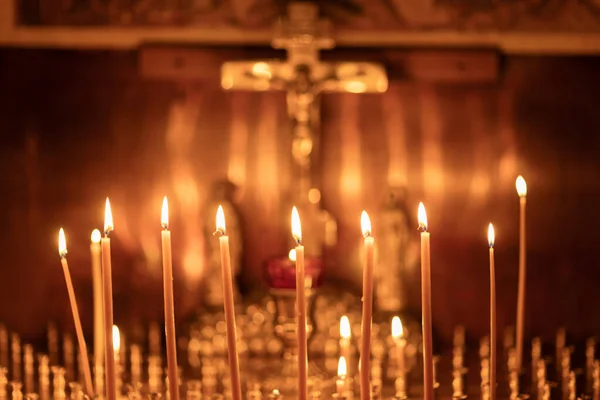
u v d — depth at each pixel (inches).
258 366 82.2
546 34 87.9
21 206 89.4
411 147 89.2
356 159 89.1
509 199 89.5
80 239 89.7
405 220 86.4
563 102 88.7
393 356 83.0
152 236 89.7
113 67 88.6
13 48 88.2
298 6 84.0
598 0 87.3
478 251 90.0
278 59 87.5
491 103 89.0
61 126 89.0
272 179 89.4
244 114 89.2
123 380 79.9
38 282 89.9
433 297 90.6
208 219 86.2
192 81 88.8
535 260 90.1
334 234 89.0
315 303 83.7
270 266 78.3
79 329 65.7
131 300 90.0
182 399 77.8
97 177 89.4
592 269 90.1
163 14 88.0
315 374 78.5
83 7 87.9
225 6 87.8
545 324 90.7
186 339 86.6
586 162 89.0
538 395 77.1
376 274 86.6
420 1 87.7
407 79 88.4
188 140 89.2
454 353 86.0
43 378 78.5
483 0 87.7
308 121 84.5
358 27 88.0
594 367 80.0
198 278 89.7
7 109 88.7
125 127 89.0
